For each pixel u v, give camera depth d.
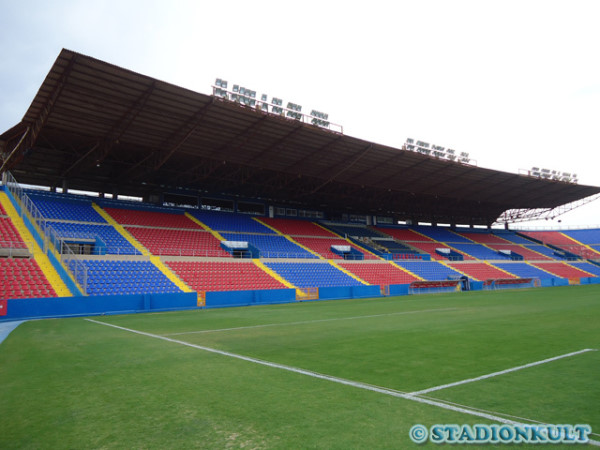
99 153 34.53
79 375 8.11
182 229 41.75
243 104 29.98
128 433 5.05
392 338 12.52
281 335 13.60
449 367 8.41
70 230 33.00
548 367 8.30
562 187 57.69
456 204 66.06
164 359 9.62
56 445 4.73
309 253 46.75
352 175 47.03
